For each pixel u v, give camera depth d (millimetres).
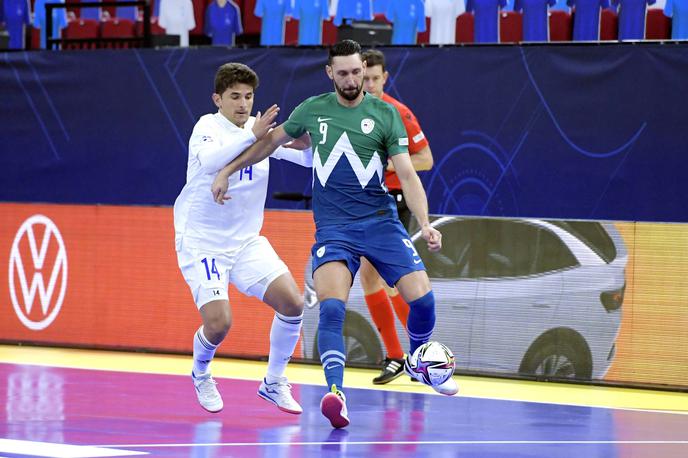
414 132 20734
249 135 15195
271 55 29875
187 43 35125
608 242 20953
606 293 20922
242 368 22500
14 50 32938
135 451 12602
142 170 31594
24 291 26297
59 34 36094
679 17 29812
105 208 25469
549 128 27766
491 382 21094
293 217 23344
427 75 28672
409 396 18625
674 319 20391
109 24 35688
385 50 29031
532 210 27969
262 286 15891
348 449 13102
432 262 22188
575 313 21109
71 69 32250
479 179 28375
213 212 15906
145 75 31422
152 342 24875
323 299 14867
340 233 15047
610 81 27219
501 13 31734
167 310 24750
